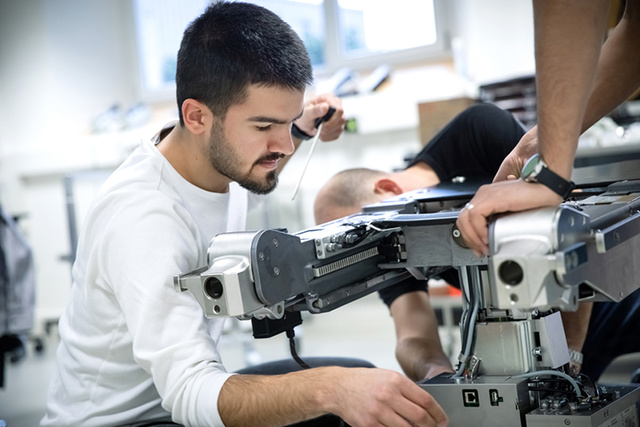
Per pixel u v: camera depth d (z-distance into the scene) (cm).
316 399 94
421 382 103
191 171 123
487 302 101
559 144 87
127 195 113
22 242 360
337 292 103
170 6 606
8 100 589
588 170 145
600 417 92
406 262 106
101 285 114
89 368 120
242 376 100
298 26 548
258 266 89
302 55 113
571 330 147
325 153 501
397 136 482
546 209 84
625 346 177
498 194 87
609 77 122
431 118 341
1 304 343
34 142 584
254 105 110
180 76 115
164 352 101
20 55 582
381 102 479
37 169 573
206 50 111
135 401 119
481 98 365
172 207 113
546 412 93
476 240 88
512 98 358
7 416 334
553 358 99
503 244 82
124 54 620
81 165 561
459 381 99
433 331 169
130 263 106
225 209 129
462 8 480
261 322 102
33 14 574
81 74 591
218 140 114
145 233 108
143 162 120
